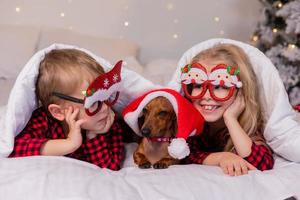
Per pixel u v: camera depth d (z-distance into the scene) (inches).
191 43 108.1
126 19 104.8
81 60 39.8
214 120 41.4
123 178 35.2
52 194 30.5
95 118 38.9
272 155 42.4
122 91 44.2
